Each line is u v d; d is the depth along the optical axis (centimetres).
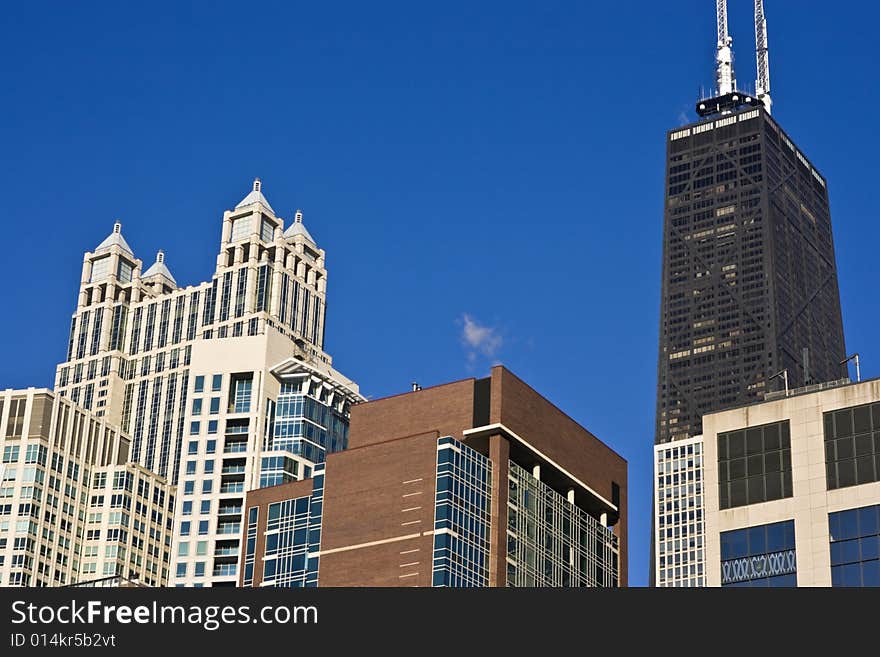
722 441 14862
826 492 14125
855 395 14362
